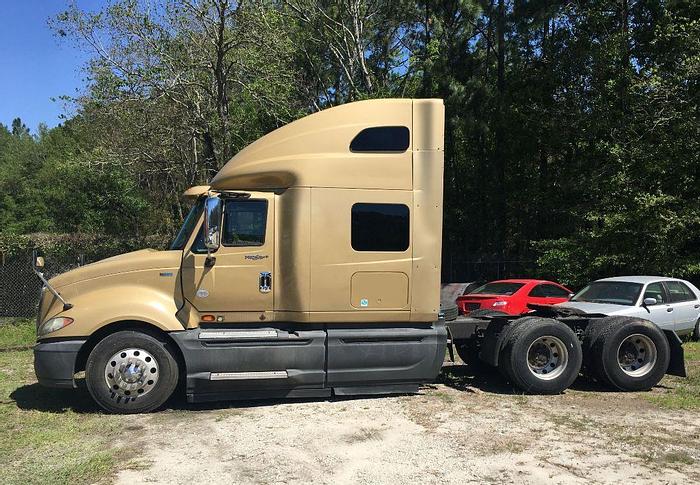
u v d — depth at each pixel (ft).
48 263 41.93
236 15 51.49
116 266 21.86
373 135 22.79
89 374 20.80
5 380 26.71
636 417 20.88
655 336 25.00
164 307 21.45
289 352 21.75
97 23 52.01
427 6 72.74
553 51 63.57
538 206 68.54
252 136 58.49
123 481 14.78
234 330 21.77
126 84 51.42
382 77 83.61
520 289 41.11
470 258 67.67
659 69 53.11
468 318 26.35
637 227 48.16
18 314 40.11
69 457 16.57
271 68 53.88
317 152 22.40
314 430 19.12
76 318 20.92
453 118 65.87
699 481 14.87
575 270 51.47
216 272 21.76
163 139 56.90
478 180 73.87
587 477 15.11
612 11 60.23
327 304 22.04
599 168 55.83
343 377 22.25
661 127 50.47
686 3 54.19
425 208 22.82
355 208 22.39
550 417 20.76
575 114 58.95
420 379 22.99
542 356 24.54
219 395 21.58
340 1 77.25
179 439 18.21
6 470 15.48
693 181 49.80
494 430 19.17
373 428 19.35
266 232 22.12
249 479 14.97
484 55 72.79
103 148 58.59
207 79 55.67
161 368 21.15
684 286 36.52
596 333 25.26
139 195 70.33
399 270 22.54
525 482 14.76
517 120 67.31
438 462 16.19
